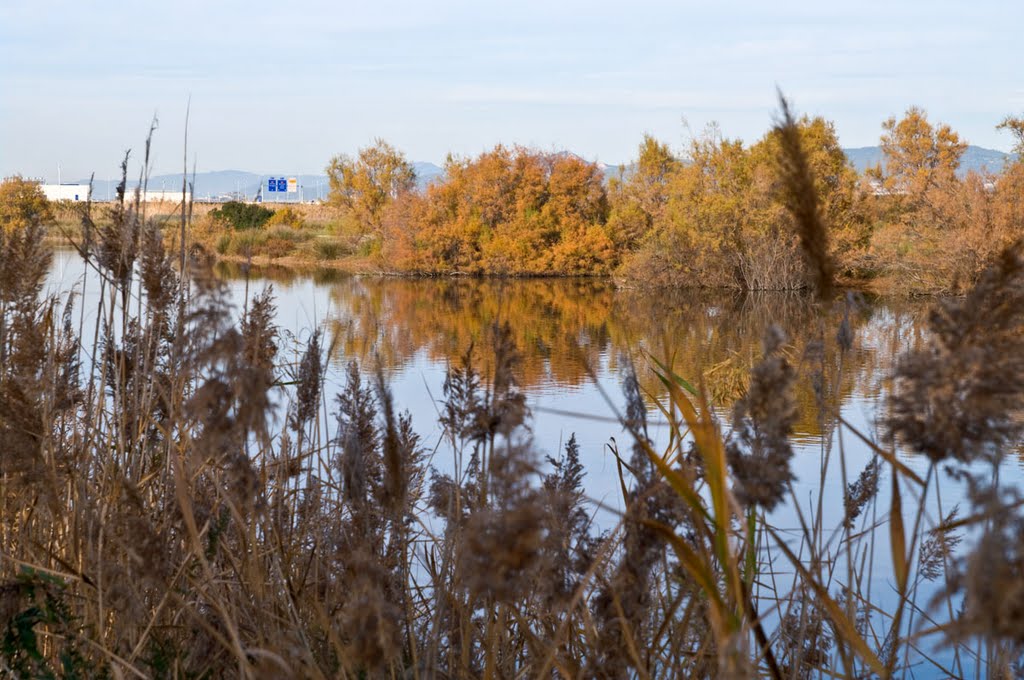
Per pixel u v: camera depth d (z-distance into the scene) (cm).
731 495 115
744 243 3584
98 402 276
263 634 200
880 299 3147
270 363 219
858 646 132
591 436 902
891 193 4000
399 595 197
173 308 254
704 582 111
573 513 164
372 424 212
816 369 168
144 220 249
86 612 222
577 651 189
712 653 191
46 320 261
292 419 222
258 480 196
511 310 2980
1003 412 106
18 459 225
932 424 110
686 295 3025
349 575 193
